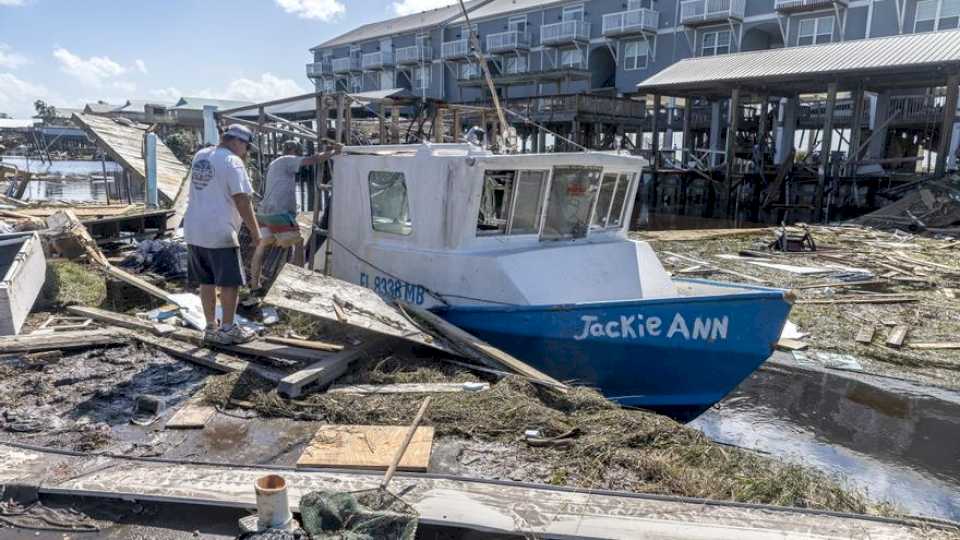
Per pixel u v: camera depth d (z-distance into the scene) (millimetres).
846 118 35500
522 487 3559
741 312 5754
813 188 30484
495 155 6125
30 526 3217
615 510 3352
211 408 4566
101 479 3520
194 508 3357
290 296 5520
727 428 6691
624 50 43281
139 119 52719
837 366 8453
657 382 5988
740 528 3225
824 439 6438
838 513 3402
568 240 6922
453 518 3238
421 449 3982
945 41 25000
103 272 8266
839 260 15617
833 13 34281
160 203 16500
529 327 5945
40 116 73062
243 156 5633
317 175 7742
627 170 7074
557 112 33062
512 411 4512
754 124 37781
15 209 13656
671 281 7664
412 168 6441
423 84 55688
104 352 5566
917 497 5320
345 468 3766
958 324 10289
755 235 20219
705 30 39375
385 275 6879
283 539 2943
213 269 5512
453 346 5684
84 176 38562
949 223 21297
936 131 34062
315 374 4922
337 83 65312
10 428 4152
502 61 49875
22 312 6188
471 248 6344
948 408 7195
